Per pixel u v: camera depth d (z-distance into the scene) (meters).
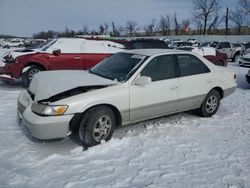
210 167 4.13
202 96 6.22
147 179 3.77
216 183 3.72
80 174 3.85
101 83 4.84
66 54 9.62
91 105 4.54
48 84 4.77
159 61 5.55
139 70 5.21
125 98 4.93
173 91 5.64
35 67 9.21
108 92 4.75
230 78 6.80
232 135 5.41
